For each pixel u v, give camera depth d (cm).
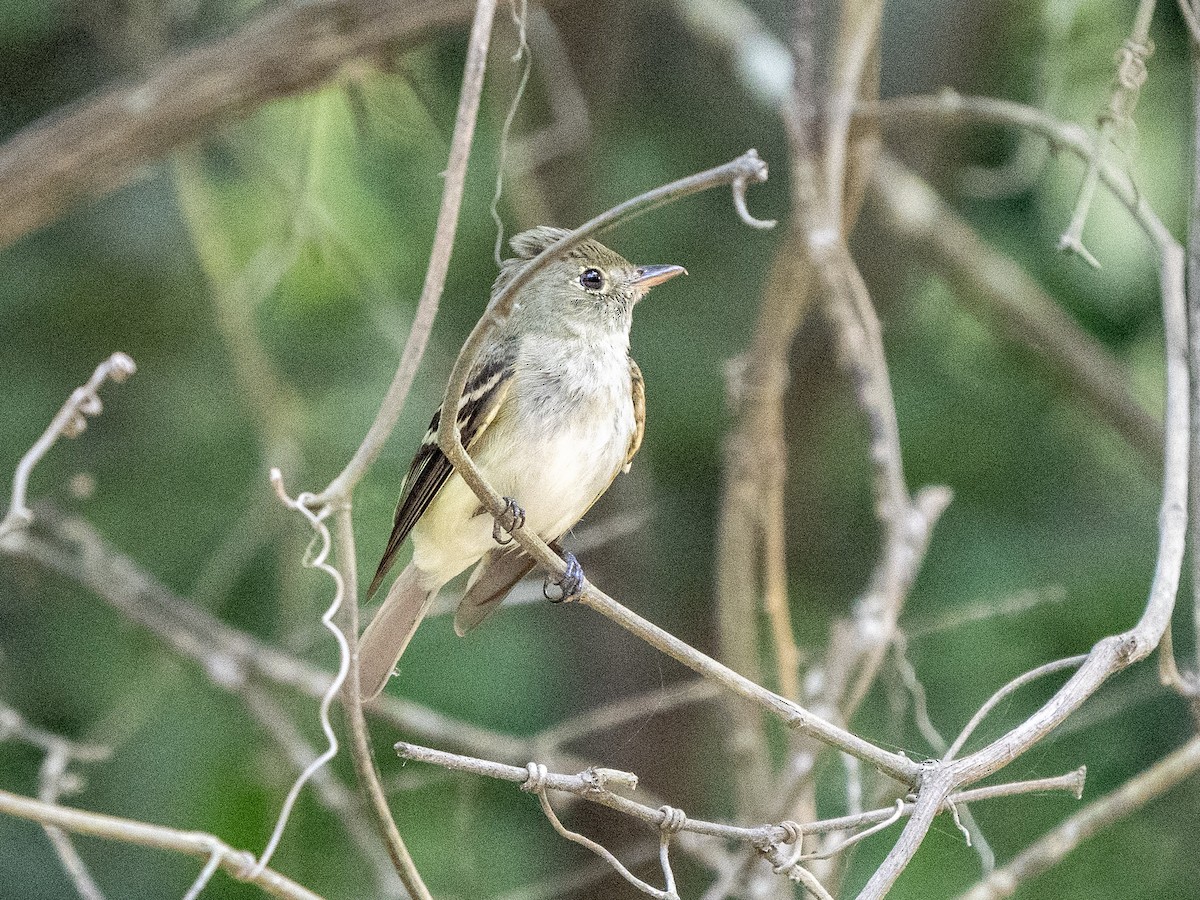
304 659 1254
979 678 1186
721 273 1341
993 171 1314
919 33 1365
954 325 1375
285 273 1273
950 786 600
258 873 526
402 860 581
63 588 1252
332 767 1200
